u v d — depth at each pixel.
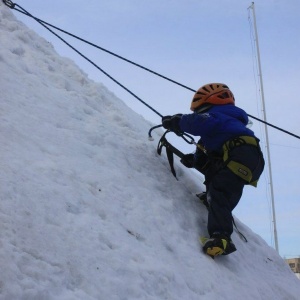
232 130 4.50
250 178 4.42
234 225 5.23
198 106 4.92
